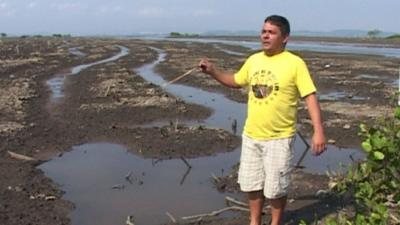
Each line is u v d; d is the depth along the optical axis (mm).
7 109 14664
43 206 7391
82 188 8328
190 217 6922
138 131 12312
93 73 25828
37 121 13367
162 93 18484
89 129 12594
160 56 41781
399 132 3439
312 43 82188
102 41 79938
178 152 10562
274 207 5723
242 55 42844
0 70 25375
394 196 3672
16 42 63344
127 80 22641
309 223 6535
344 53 48219
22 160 9797
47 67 28609
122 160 10062
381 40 90000
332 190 7590
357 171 3928
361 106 16031
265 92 5355
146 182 8648
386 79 24375
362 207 6543
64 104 16172
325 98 18297
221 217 6969
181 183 8594
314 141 5160
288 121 5402
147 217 7059
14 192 7844
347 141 11453
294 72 5238
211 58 38500
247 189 5762
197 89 20594
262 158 5602
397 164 3424
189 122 13852
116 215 7156
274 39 5262
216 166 9648
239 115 14984
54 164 9750
